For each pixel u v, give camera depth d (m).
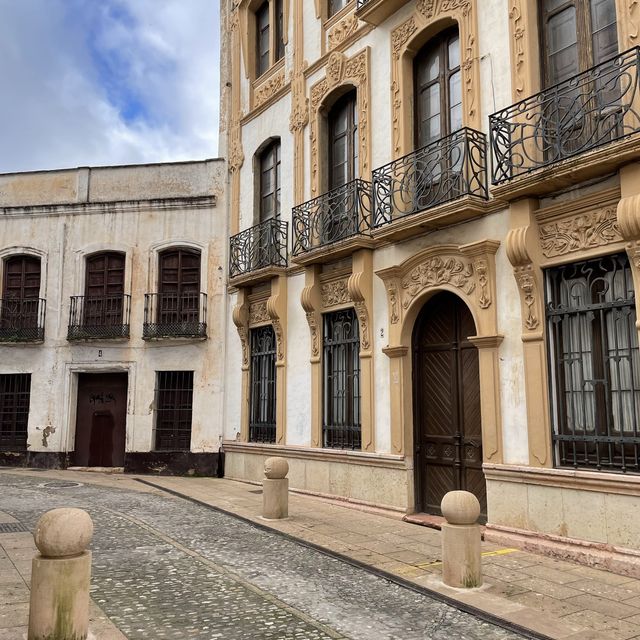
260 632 4.96
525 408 7.90
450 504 6.21
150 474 15.74
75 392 17.05
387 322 10.29
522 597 5.80
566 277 7.77
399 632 5.02
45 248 17.61
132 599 5.72
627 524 6.63
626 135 6.62
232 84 15.93
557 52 8.24
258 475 13.63
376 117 10.93
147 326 16.30
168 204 16.73
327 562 7.18
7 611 5.32
